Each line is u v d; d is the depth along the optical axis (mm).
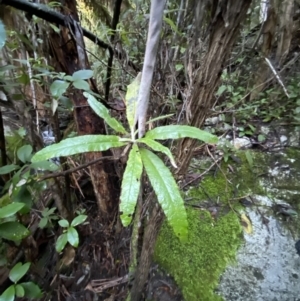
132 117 411
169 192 342
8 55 878
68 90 954
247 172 1180
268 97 1453
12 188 685
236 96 1431
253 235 957
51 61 974
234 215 1021
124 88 1189
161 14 374
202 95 476
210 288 843
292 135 1321
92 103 417
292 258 883
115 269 1062
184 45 779
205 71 456
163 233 1001
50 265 1086
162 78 815
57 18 849
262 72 1348
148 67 393
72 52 961
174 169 558
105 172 1068
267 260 885
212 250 931
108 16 1403
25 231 629
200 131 373
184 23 763
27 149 708
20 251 935
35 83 1054
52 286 1003
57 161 1051
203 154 1289
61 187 1029
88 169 1141
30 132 901
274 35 1144
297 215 999
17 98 817
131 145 384
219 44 430
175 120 679
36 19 901
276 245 922
